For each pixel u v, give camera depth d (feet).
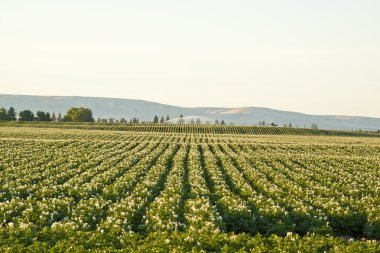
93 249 42.14
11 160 127.95
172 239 46.42
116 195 76.07
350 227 62.95
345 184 98.63
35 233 47.55
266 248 43.09
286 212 62.18
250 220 60.03
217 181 93.86
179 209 64.39
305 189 87.15
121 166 116.26
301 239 47.50
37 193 74.84
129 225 55.11
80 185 86.69
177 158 144.05
